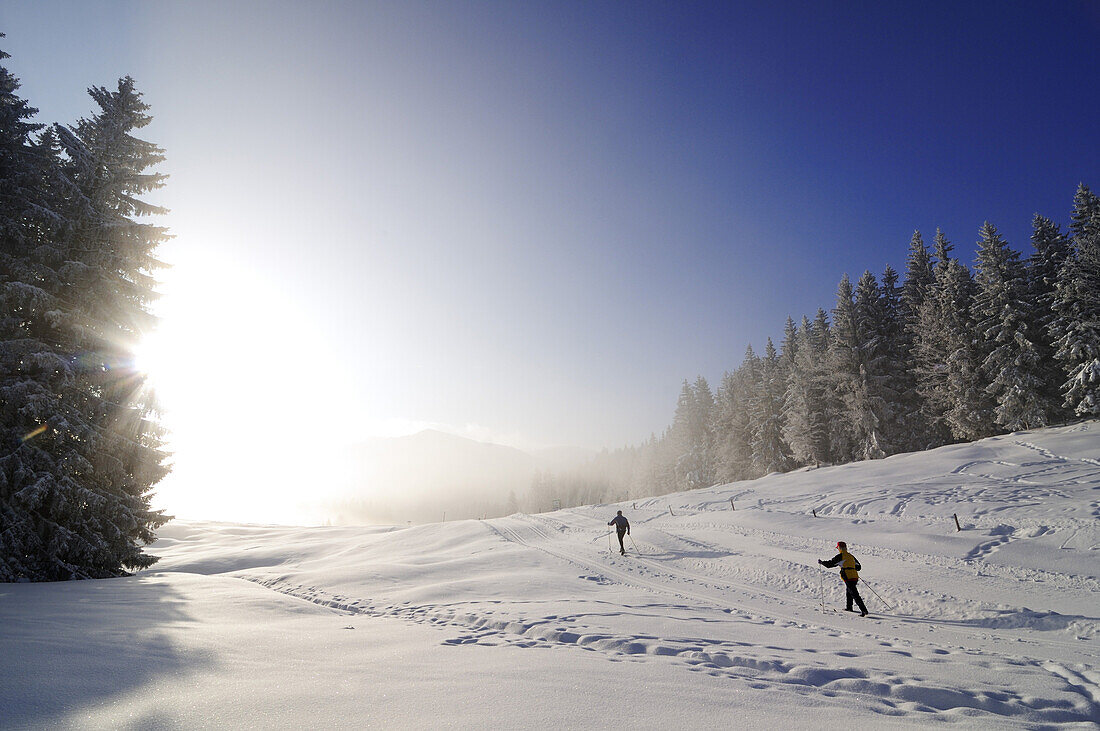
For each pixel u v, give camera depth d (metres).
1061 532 15.43
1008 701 5.52
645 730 3.99
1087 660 7.69
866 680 5.93
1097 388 31.92
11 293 12.58
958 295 40.69
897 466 31.69
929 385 41.22
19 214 13.44
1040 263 40.94
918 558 15.48
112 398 14.73
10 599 8.98
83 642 5.78
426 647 6.82
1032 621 10.09
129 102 16.66
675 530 24.64
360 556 22.92
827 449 47.19
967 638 9.25
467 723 3.96
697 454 71.06
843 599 12.60
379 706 4.29
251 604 10.13
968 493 22.12
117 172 15.85
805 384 48.19
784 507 27.00
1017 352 36.06
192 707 4.07
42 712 3.74
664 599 12.08
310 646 6.65
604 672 5.68
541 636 7.91
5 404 12.56
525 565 17.25
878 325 45.56
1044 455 27.33
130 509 14.16
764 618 10.48
